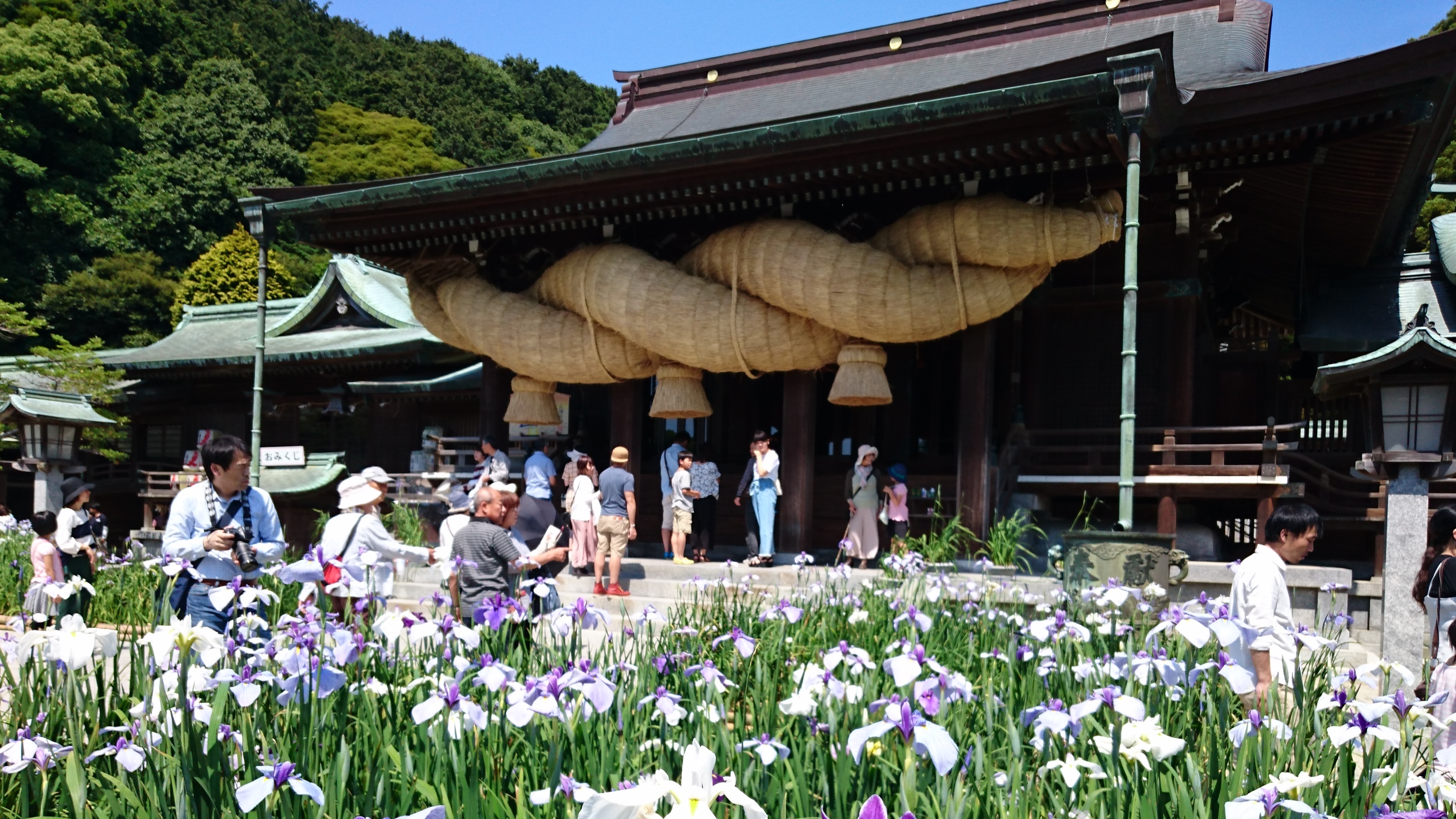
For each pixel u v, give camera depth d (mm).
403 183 11688
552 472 9891
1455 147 23703
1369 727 2287
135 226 38031
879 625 5176
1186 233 11219
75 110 36875
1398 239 14242
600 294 12250
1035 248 10289
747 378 13836
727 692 3201
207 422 21969
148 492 18094
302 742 2408
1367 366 7062
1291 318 16344
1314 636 2943
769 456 10531
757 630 5242
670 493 11211
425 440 14984
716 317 11703
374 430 19641
